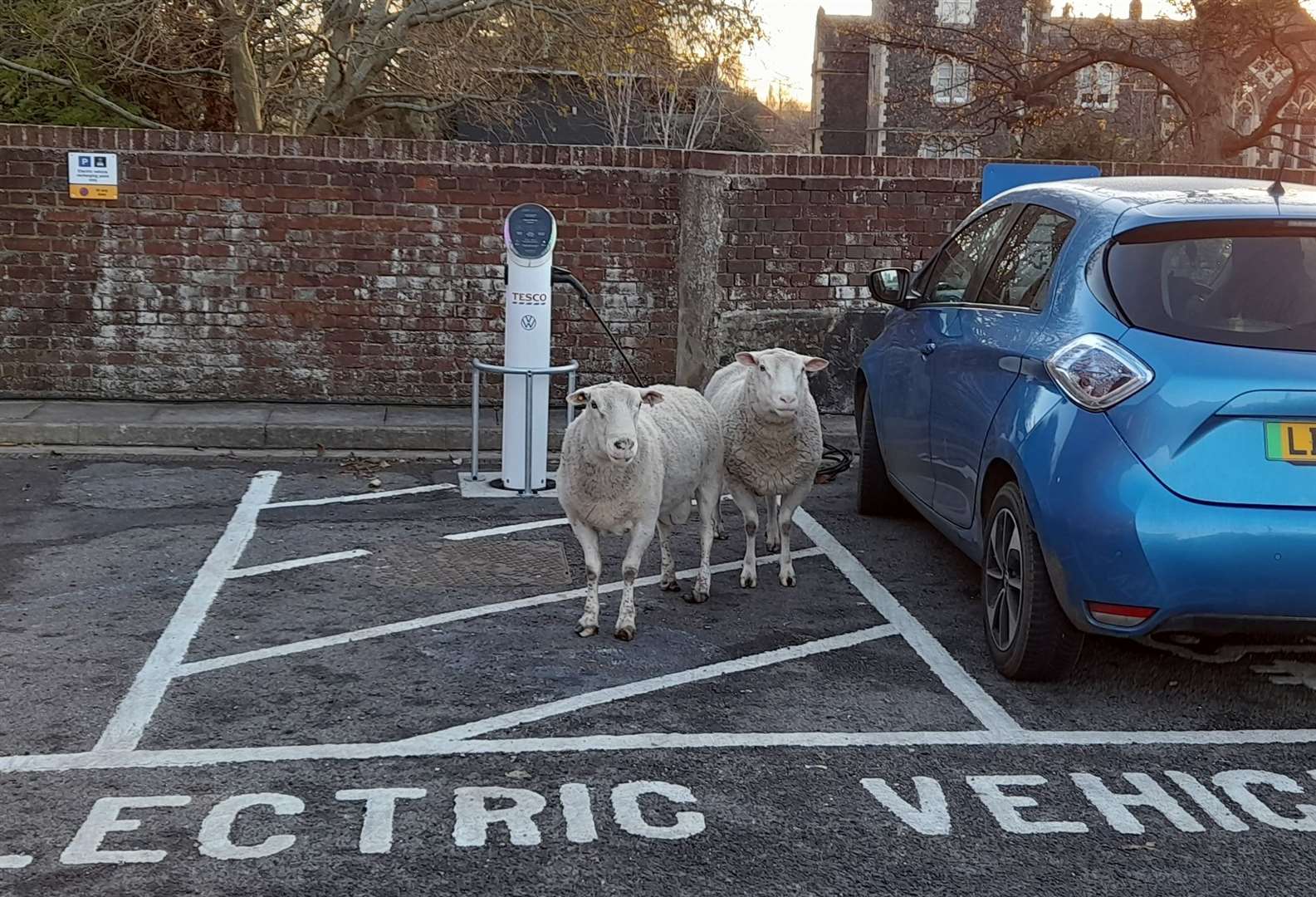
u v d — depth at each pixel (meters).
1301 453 4.44
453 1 14.57
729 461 6.47
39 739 4.52
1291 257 4.82
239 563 6.92
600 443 5.43
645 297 11.37
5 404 10.57
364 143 10.80
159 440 9.79
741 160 10.94
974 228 6.89
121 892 3.49
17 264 10.66
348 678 5.24
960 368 5.95
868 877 3.67
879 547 7.57
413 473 9.31
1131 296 4.82
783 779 4.32
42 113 14.34
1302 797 4.28
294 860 3.69
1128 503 4.49
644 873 3.66
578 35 15.25
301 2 14.81
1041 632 5.02
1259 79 31.95
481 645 5.69
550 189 11.09
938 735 4.74
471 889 3.55
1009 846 3.88
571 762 4.43
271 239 10.84
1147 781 4.38
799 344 11.19
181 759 4.39
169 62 14.66
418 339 11.09
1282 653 5.76
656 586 6.73
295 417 10.34
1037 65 28.25
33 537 7.30
